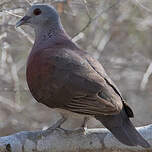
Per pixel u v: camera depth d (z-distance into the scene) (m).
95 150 9.87
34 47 11.16
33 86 10.45
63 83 9.93
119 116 9.62
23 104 16.16
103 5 15.38
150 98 16.80
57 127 10.25
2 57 14.20
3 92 16.47
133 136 9.32
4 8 13.21
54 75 10.07
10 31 14.03
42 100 10.34
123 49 16.80
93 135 9.84
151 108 16.66
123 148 9.79
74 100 9.75
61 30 11.28
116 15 16.34
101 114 9.48
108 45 16.70
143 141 9.22
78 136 9.84
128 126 9.57
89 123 15.80
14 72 15.12
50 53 10.40
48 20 11.30
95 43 16.42
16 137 9.73
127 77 16.70
